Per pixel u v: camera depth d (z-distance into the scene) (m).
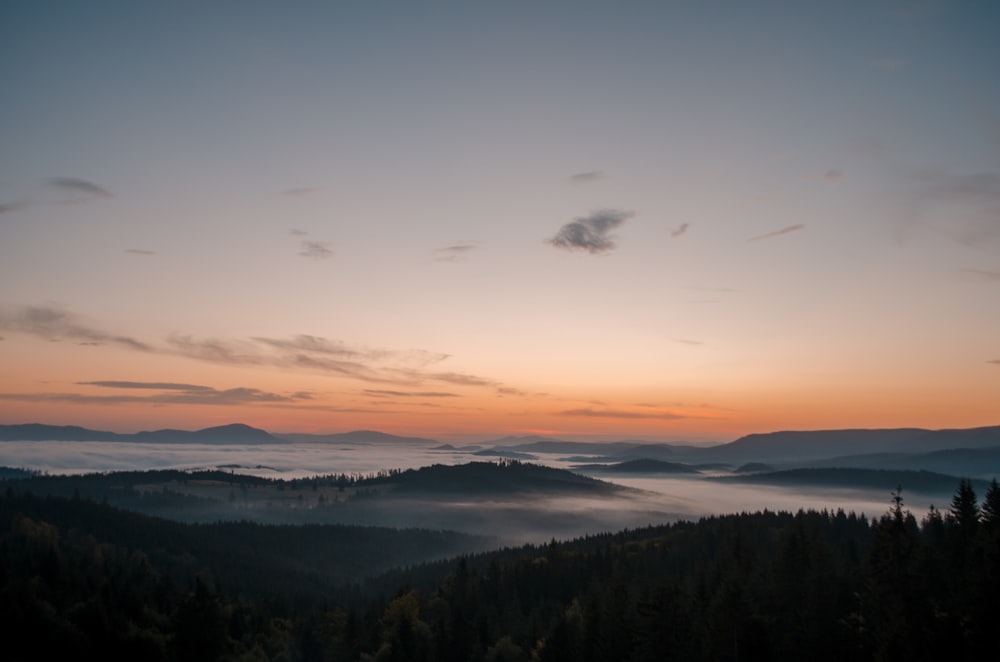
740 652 81.38
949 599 77.75
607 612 103.25
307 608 188.00
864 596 86.06
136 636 114.94
